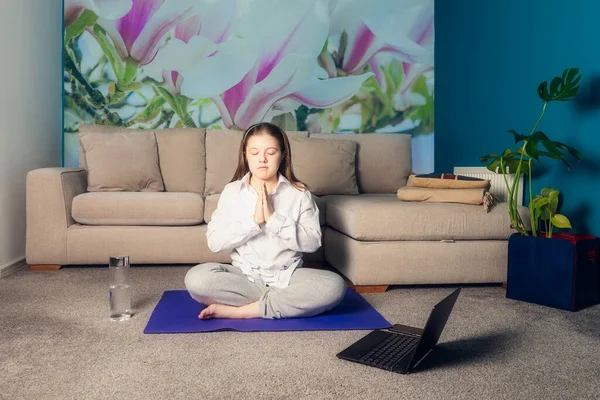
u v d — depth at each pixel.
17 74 3.35
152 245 3.18
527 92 3.20
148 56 4.29
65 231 3.14
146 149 3.61
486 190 2.81
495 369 1.64
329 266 3.29
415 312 2.29
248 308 2.11
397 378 1.56
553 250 2.38
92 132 3.68
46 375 1.57
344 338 1.92
